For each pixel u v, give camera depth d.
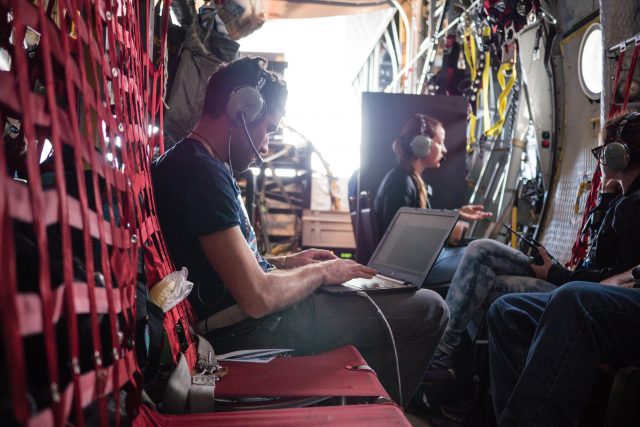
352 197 4.95
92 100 0.89
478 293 2.59
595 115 3.27
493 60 4.77
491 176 4.48
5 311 0.50
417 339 1.96
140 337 1.09
